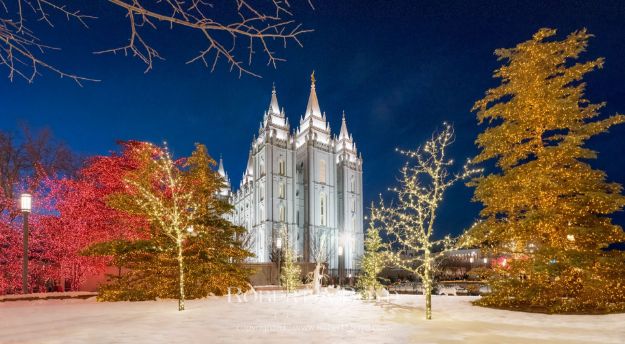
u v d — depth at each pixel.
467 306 15.40
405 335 9.37
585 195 14.00
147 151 21.58
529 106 15.05
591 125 14.45
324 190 94.44
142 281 20.66
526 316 12.45
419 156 19.62
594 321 11.38
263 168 88.94
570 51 14.70
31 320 12.23
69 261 24.61
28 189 25.41
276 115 92.50
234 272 22.86
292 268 28.42
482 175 16.23
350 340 8.77
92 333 9.68
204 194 22.70
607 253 14.23
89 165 29.42
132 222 25.14
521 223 14.28
